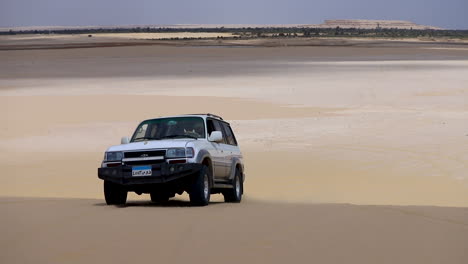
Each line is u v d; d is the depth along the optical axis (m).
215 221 15.72
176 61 140.38
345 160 42.41
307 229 14.41
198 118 23.36
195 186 20.83
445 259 11.38
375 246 12.48
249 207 19.61
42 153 49.44
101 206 20.23
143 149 21.11
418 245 12.59
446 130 52.69
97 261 11.26
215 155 22.77
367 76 98.50
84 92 84.38
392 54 160.50
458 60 133.75
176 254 11.77
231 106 69.44
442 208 18.70
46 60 149.00
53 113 67.50
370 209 18.28
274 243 12.76
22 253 11.97
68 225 15.21
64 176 39.19
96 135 57.00
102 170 21.28
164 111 67.19
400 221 15.64
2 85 96.00
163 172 20.75
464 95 75.56
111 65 131.88
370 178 36.38
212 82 94.31
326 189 33.09
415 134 51.41
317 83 90.25
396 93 78.75
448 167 38.91
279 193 32.00
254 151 47.31
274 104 70.94
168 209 18.89
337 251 12.01
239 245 12.57
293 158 43.81
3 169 42.53
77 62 141.75
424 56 151.62
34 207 19.55
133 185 21.05
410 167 39.38
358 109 67.00
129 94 79.44
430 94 77.06
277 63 131.25
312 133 53.81
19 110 69.38
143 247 12.41
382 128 54.91
